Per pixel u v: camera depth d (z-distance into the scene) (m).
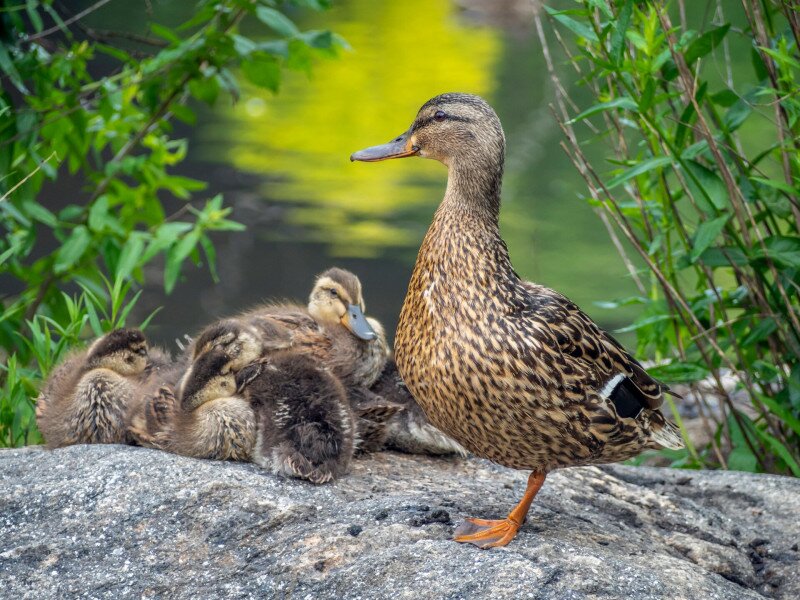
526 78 34.09
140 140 12.55
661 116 9.16
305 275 20.33
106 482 7.01
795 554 7.84
